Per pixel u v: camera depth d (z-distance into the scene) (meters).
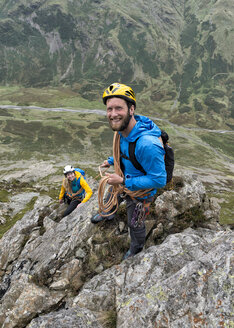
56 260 5.56
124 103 2.95
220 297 2.89
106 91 3.04
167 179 3.56
